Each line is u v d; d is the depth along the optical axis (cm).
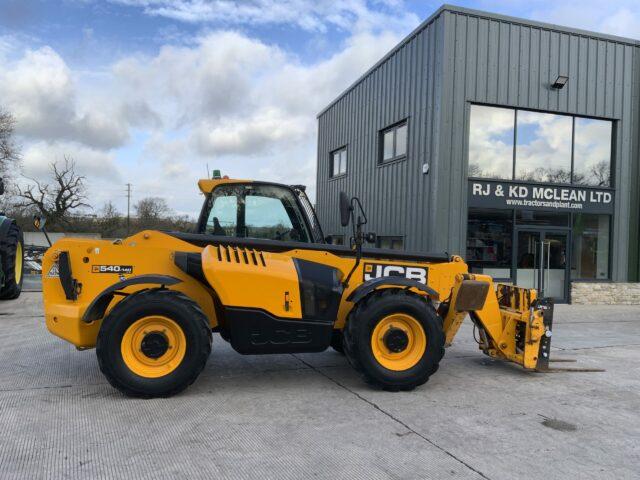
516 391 488
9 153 4284
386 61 1350
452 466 322
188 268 462
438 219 1103
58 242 473
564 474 315
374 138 1412
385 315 469
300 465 319
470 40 1115
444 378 530
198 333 434
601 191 1243
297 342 467
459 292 521
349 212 470
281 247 509
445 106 1100
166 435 361
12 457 321
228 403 432
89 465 313
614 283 1252
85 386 467
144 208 4922
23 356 576
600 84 1230
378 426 387
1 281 945
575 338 791
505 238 1175
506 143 1166
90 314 434
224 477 301
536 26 1166
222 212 530
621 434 382
